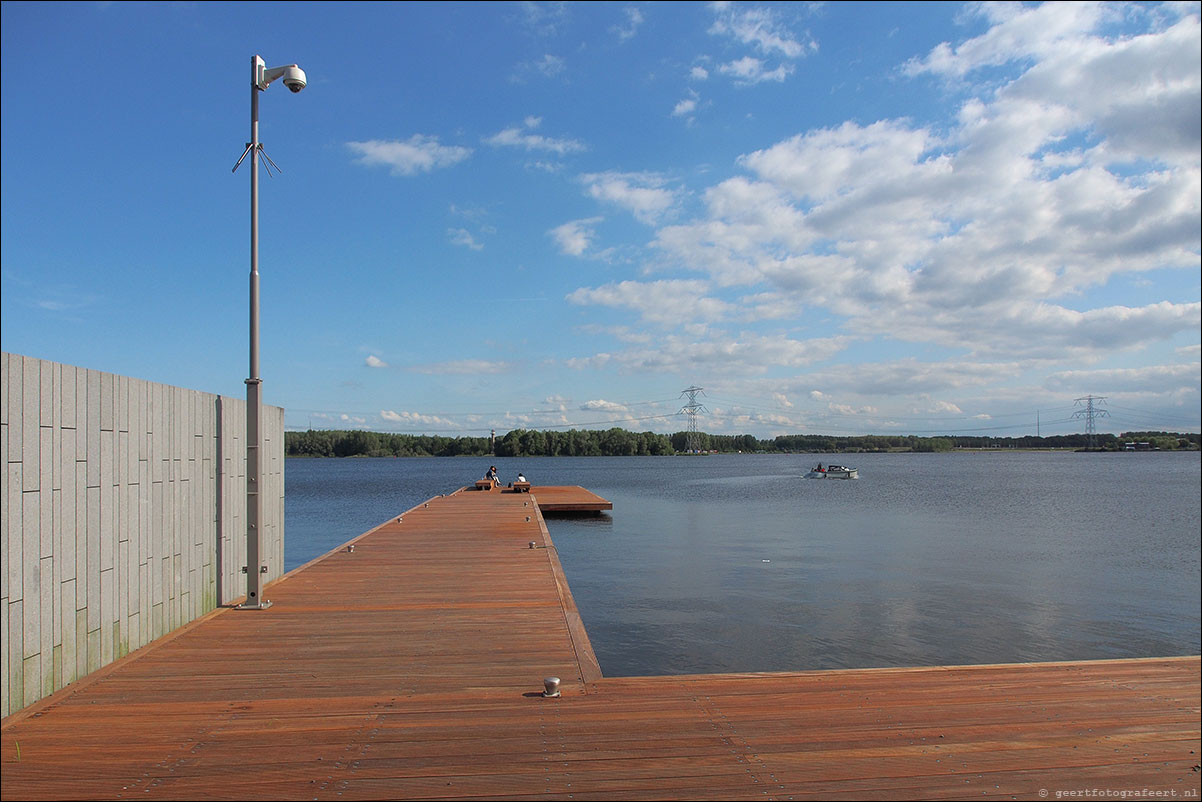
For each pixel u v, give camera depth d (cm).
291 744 354
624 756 343
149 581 533
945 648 895
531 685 444
